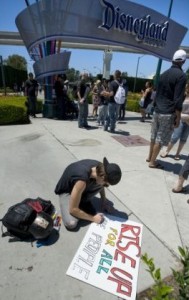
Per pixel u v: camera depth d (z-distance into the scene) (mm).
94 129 6551
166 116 3600
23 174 3484
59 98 7742
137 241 2227
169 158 4535
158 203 2908
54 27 6676
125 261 1991
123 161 4227
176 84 3404
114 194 3055
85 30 6961
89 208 2562
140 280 1824
